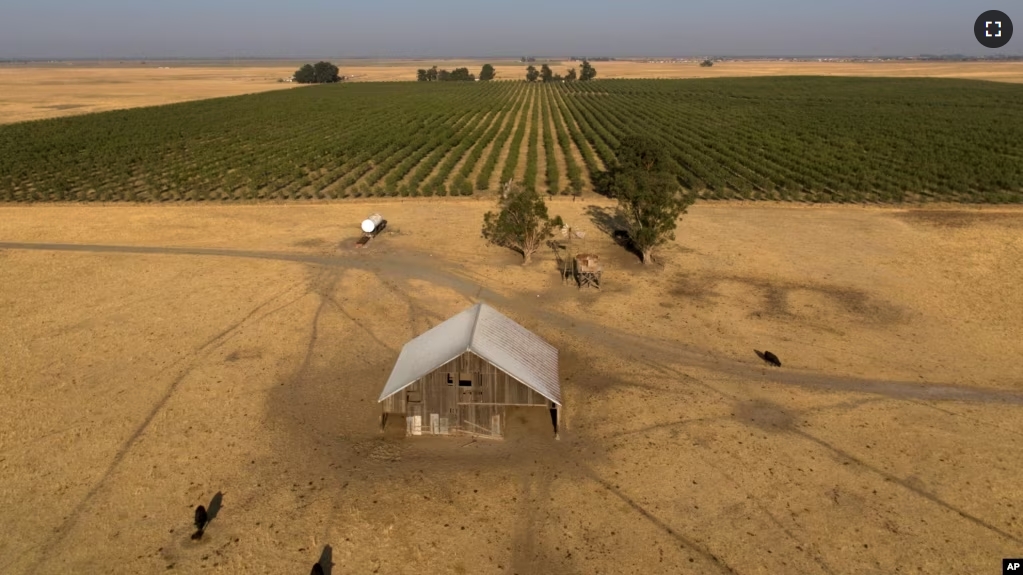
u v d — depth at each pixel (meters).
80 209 49.69
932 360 25.86
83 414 22.56
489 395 20.86
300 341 27.83
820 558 16.23
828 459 19.89
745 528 17.22
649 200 35.78
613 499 18.39
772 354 25.62
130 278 34.84
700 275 34.94
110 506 18.17
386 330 28.92
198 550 16.64
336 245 40.31
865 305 30.92
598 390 24.06
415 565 16.22
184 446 20.81
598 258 35.97
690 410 22.67
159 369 25.53
